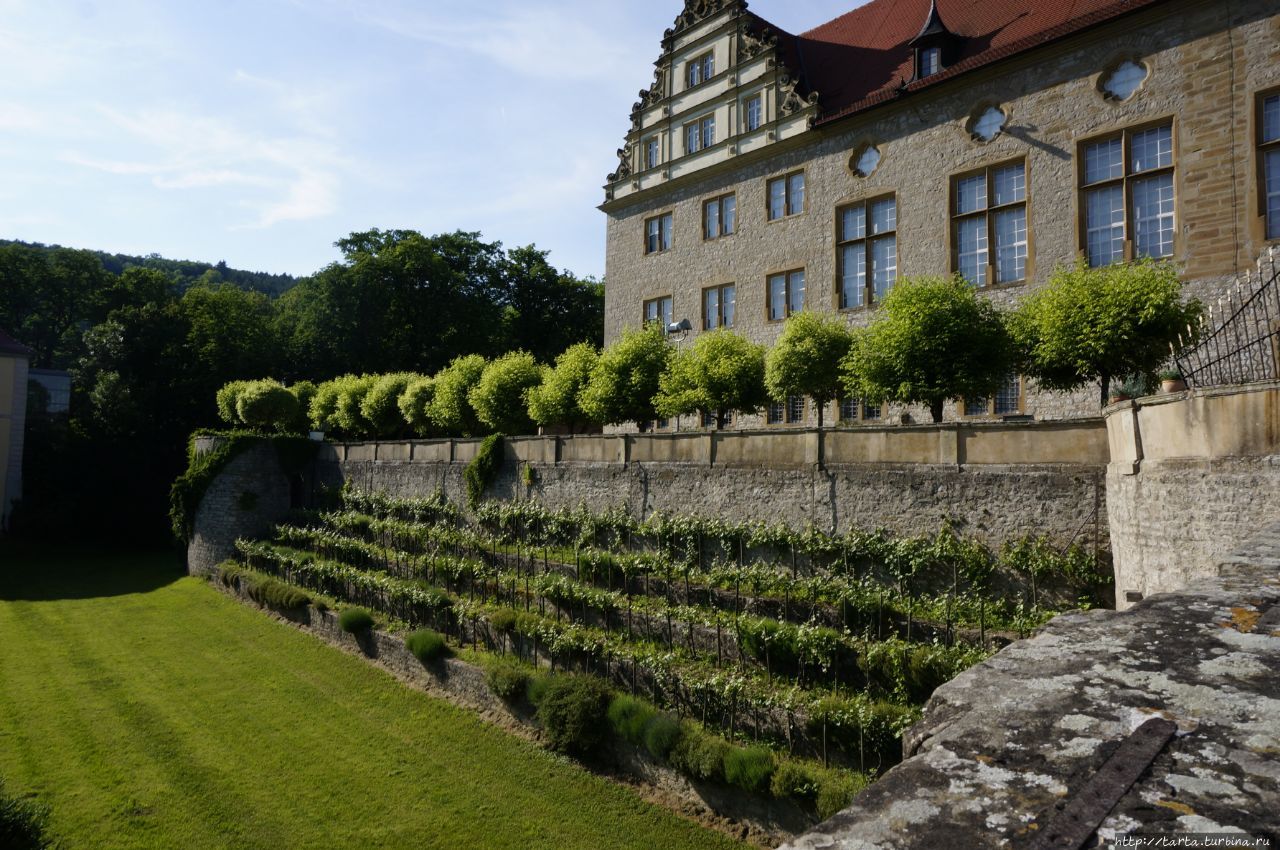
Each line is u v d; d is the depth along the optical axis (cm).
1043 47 2127
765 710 1321
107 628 2777
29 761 1686
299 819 1413
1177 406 876
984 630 1303
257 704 1994
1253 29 1823
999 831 214
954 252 2325
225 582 3231
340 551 2912
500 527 2495
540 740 1611
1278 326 1196
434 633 2038
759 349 2353
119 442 4638
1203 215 1870
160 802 1495
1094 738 258
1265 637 337
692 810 1306
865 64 2747
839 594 1498
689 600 1745
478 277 5606
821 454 1694
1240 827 199
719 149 2989
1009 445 1417
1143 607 402
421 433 3612
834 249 2617
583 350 2733
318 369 5134
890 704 1212
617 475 2166
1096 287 1541
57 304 6166
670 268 3169
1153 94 1962
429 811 1414
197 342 4947
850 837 223
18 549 4297
